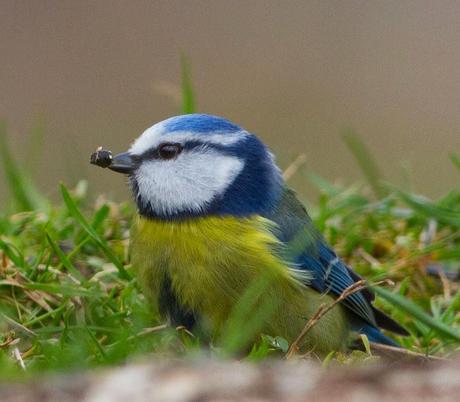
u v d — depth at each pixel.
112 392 7.16
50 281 10.82
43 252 11.09
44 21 24.27
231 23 24.92
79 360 8.66
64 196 10.93
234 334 9.20
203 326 9.84
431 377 7.24
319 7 25.09
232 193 10.11
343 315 10.74
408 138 21.58
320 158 20.89
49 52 23.80
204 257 9.77
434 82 23.14
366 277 11.92
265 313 9.58
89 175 16.34
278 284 9.80
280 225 10.19
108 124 22.12
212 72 23.73
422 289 11.78
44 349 9.22
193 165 10.13
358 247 12.40
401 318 11.33
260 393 7.09
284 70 23.75
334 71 23.67
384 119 22.20
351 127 21.89
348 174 20.22
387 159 20.91
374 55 23.92
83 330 9.45
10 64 23.47
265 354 9.15
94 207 12.99
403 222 12.88
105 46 24.11
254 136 10.48
